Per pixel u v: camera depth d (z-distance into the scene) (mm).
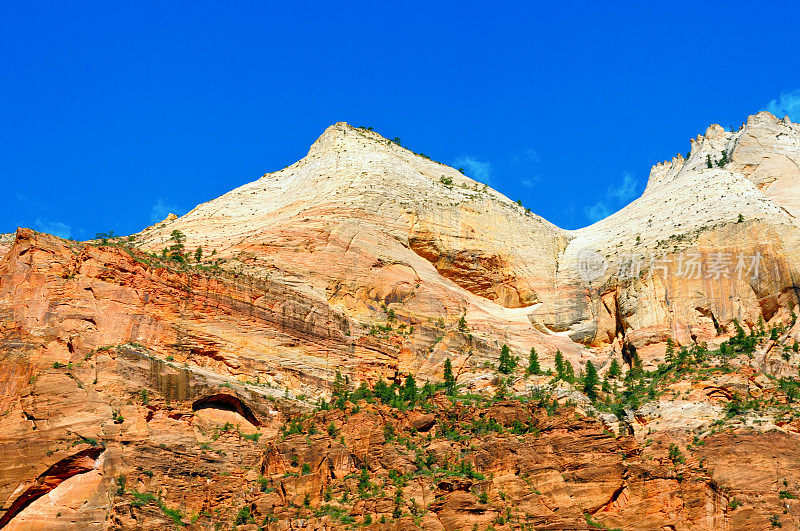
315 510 91125
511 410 102000
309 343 110688
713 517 93812
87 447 91375
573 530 89750
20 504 89562
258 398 102375
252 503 92188
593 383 111188
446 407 103750
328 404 105000
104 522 88688
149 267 105812
